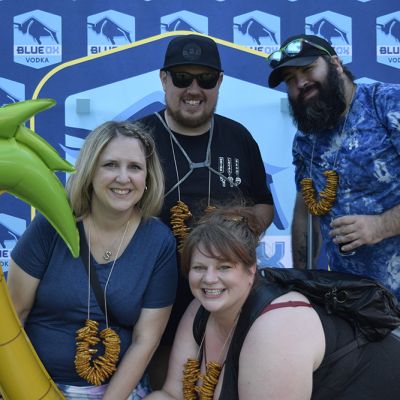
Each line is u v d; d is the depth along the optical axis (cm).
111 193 208
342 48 349
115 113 351
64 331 212
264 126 353
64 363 211
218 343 204
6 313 193
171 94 262
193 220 251
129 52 350
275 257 353
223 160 271
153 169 221
